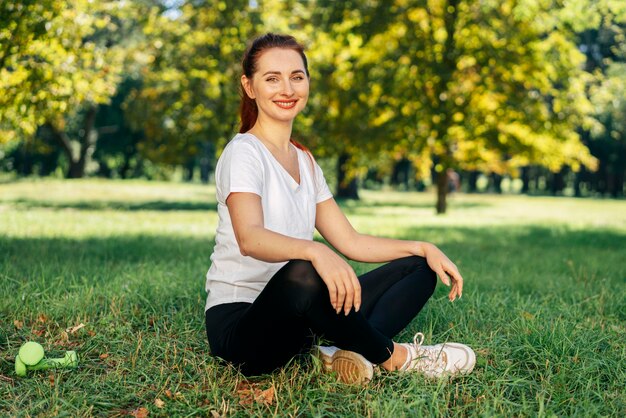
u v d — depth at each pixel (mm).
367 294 3172
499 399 2762
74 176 36969
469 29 18859
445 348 3105
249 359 2906
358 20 18969
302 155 3246
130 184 34750
